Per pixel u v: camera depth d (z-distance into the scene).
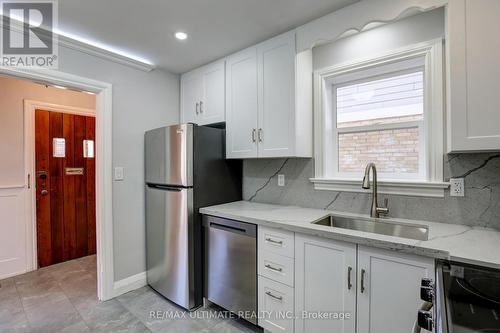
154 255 2.45
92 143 3.52
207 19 1.82
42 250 3.08
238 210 2.08
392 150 1.93
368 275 1.33
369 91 2.03
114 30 1.96
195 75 2.73
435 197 1.66
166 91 2.81
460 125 1.28
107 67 2.33
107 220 2.31
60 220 3.23
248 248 1.86
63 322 1.99
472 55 1.25
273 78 2.06
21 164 2.92
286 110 1.98
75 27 1.91
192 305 2.15
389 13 1.52
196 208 2.18
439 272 0.96
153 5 1.65
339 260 1.43
